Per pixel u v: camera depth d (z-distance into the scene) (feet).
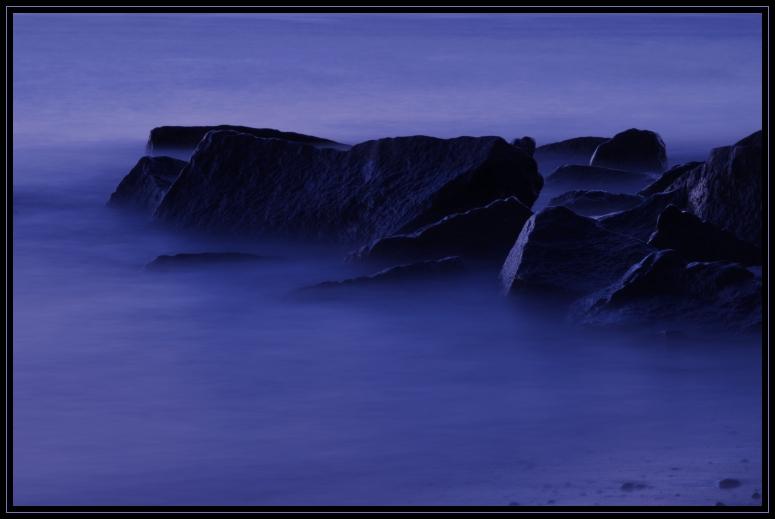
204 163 53.88
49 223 55.93
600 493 23.54
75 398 30.86
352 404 30.12
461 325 37.88
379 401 30.42
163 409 29.84
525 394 30.86
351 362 34.27
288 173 52.19
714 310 35.06
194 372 33.35
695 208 47.83
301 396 30.94
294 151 52.65
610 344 35.06
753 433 27.35
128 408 29.96
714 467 24.97
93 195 62.75
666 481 24.17
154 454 26.45
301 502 23.47
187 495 23.95
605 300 36.40
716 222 46.93
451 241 44.65
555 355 34.55
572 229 39.96
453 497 23.56
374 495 23.73
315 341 36.68
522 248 39.47
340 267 46.32
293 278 45.57
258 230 51.03
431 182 49.21
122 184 59.36
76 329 38.29
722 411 29.09
